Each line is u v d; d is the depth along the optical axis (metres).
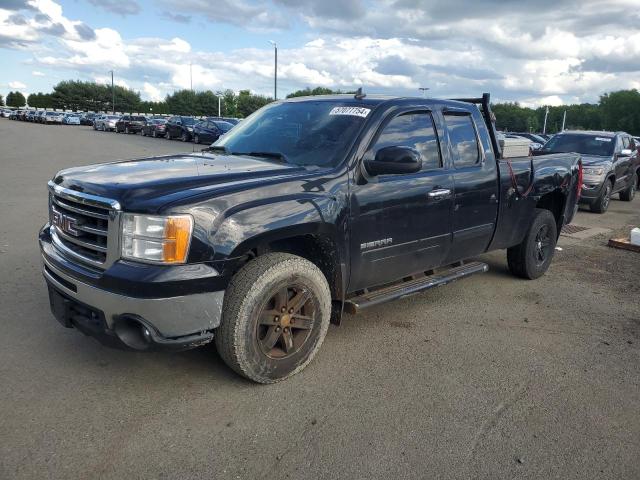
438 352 4.13
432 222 4.40
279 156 4.02
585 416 3.29
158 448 2.80
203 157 4.15
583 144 12.95
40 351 3.83
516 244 5.82
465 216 4.76
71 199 3.32
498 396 3.49
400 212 4.09
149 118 41.97
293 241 3.81
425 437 3.00
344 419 3.14
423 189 4.26
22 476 2.55
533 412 3.31
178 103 103.62
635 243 8.05
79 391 3.33
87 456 2.71
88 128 51.81
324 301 3.67
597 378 3.80
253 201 3.24
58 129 46.50
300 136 4.15
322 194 3.56
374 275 4.08
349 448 2.87
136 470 2.63
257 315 3.31
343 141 3.90
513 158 5.44
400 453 2.84
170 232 2.95
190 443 2.86
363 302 3.98
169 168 3.63
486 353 4.15
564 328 4.75
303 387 3.50
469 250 5.01
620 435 3.10
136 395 3.31
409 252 4.29
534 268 6.12
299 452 2.82
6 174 13.62
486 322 4.82
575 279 6.37
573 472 2.76
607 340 4.51
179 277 2.95
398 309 5.07
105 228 3.14
